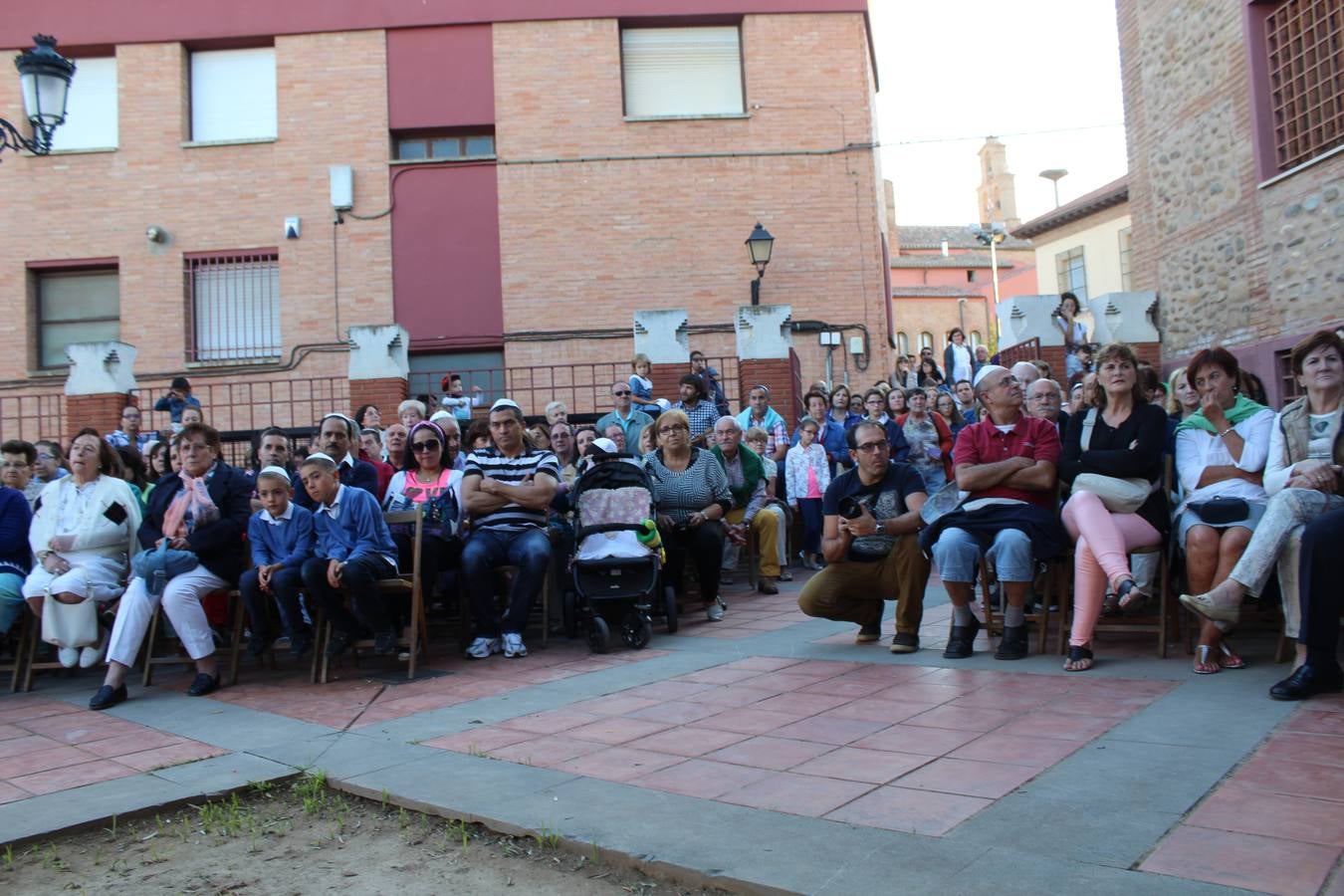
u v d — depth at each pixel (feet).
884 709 15.89
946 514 19.79
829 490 21.49
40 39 30.66
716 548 26.07
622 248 53.62
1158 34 42.70
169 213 53.67
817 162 54.39
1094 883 9.02
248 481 22.26
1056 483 19.24
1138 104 44.83
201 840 12.33
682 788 12.50
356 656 22.54
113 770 14.92
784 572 33.35
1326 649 14.58
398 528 22.81
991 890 9.04
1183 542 17.61
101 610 21.85
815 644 22.15
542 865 10.89
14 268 53.78
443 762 14.34
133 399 44.88
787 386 41.83
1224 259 38.78
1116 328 43.75
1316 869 9.00
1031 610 22.54
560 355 53.21
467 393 52.85
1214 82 38.86
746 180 54.13
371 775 13.87
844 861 9.88
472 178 53.83
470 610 25.08
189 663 22.99
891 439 34.45
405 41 54.24
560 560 26.14
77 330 54.49
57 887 11.05
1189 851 9.56
